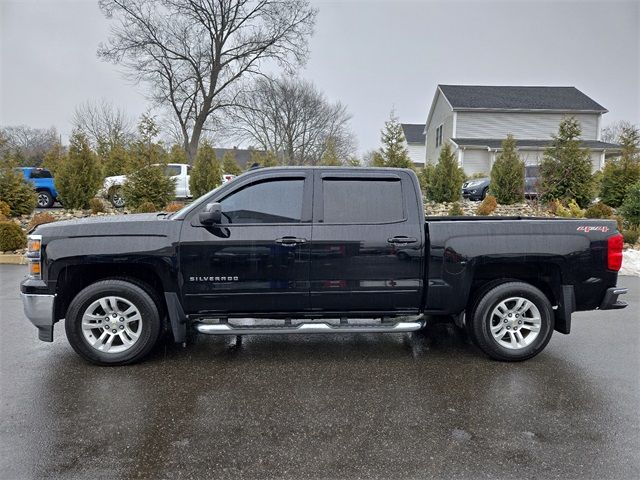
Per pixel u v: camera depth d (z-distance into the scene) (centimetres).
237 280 407
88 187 1327
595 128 2808
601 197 1465
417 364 421
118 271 423
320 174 421
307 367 411
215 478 250
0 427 302
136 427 303
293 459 269
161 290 430
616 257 425
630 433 300
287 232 407
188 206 432
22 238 1000
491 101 2939
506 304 429
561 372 403
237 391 360
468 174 2819
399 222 418
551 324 427
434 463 265
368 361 428
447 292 419
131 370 400
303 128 3884
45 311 394
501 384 376
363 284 416
